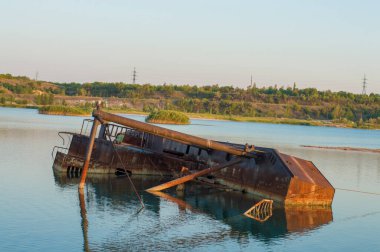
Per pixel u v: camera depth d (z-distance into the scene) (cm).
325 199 3048
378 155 7531
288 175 2911
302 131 15812
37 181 3306
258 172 3147
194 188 3369
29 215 2430
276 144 8569
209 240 2192
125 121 2900
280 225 2517
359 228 2559
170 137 3028
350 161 6238
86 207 2658
